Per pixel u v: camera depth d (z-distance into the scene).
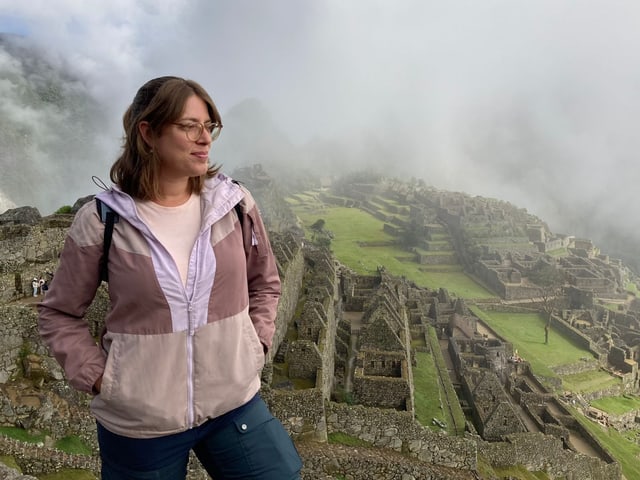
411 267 117.69
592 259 135.38
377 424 28.55
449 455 28.50
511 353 67.00
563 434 46.00
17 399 21.22
